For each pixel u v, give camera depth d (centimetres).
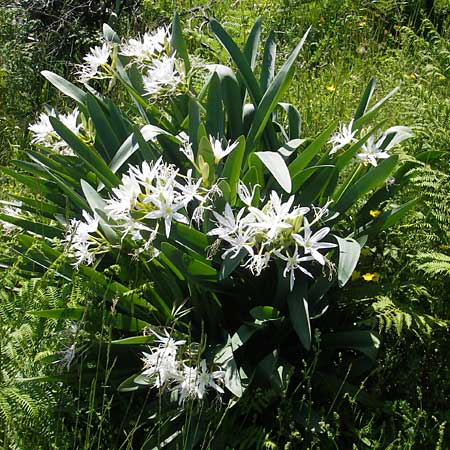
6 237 142
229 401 103
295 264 99
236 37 223
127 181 102
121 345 112
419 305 121
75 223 111
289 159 130
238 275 115
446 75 185
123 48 137
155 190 102
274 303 111
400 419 109
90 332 110
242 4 249
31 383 107
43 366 111
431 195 122
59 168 133
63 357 109
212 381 101
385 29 254
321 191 121
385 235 128
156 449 104
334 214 117
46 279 109
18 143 192
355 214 126
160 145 134
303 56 229
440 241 123
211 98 125
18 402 103
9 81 214
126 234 105
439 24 261
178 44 135
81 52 230
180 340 108
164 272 111
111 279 112
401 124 162
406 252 126
